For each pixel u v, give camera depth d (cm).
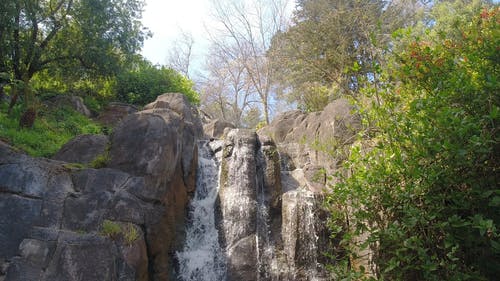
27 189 721
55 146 1095
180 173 991
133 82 1773
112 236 697
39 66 1398
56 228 693
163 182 857
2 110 1221
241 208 1007
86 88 1675
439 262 589
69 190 760
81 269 620
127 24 1558
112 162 859
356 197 705
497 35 624
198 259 933
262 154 1148
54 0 1468
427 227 616
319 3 2239
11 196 703
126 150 870
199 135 1414
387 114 700
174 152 929
